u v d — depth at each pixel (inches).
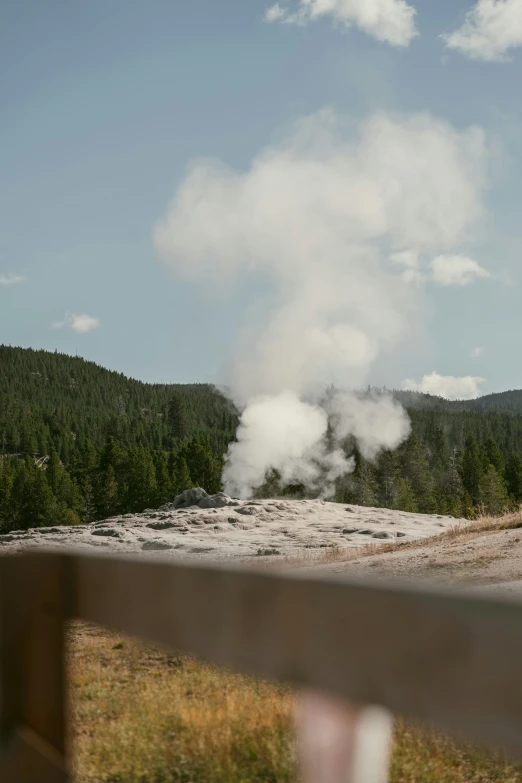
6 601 71.7
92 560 65.6
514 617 36.4
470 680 37.8
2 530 3695.9
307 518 1013.2
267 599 49.1
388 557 555.2
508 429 7829.7
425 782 122.0
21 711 70.9
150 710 180.1
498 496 3356.3
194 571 55.3
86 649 275.0
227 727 154.2
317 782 56.6
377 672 42.2
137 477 3828.7
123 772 138.5
